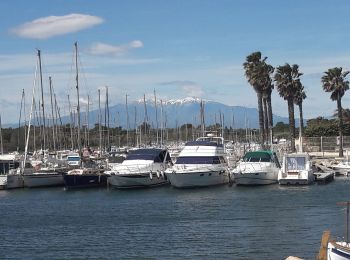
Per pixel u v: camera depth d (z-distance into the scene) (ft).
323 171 269.44
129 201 199.11
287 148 339.36
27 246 128.98
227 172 237.66
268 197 196.85
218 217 157.79
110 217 165.17
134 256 116.37
